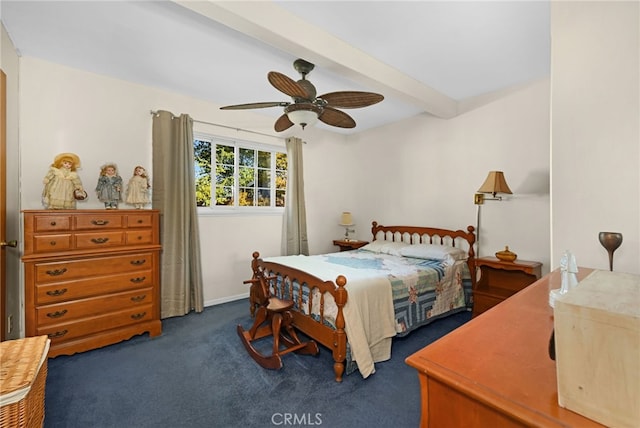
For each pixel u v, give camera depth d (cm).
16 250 238
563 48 143
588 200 136
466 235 340
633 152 126
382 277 242
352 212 489
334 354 203
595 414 46
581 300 51
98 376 203
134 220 261
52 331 222
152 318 268
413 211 404
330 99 218
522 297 103
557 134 144
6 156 212
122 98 296
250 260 390
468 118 344
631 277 70
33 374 126
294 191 412
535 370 59
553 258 145
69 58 254
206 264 353
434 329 281
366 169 467
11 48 226
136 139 304
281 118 263
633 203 126
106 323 245
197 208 350
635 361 43
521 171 305
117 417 164
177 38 223
